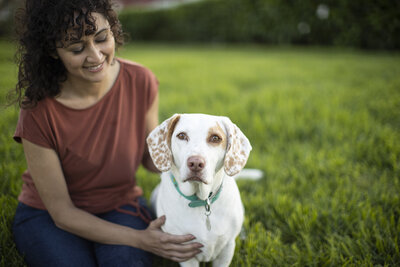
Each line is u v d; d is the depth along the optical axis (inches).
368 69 304.5
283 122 171.0
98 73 76.7
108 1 74.4
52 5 68.0
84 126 83.4
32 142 78.3
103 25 73.2
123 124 89.1
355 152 139.3
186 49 581.3
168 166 72.1
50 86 77.0
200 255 81.4
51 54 74.5
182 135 70.4
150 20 743.1
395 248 85.8
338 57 409.4
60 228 84.3
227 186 78.4
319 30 524.1
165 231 82.4
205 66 349.7
